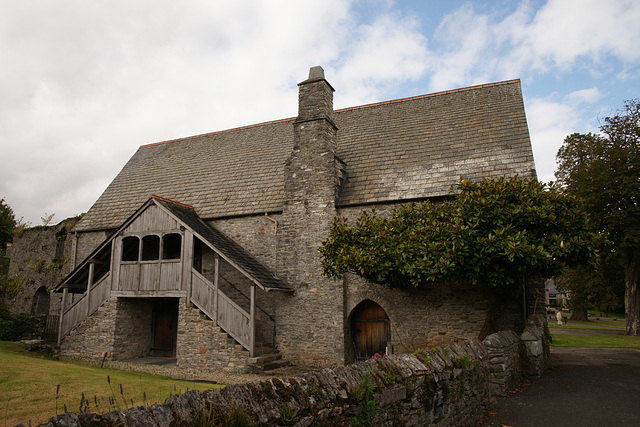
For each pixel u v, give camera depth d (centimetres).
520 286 1256
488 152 1506
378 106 2006
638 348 1927
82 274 1766
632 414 771
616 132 3222
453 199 1297
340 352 1413
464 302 1338
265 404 383
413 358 614
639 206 2784
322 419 420
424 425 578
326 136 1577
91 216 2038
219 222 1720
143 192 2064
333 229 1317
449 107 1823
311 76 1655
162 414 330
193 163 2139
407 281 1240
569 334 2756
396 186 1509
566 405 834
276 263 1566
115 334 1598
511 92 1756
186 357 1463
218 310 1449
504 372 897
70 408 661
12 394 741
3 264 2778
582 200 1102
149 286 1568
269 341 1523
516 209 1066
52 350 1703
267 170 1855
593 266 1071
